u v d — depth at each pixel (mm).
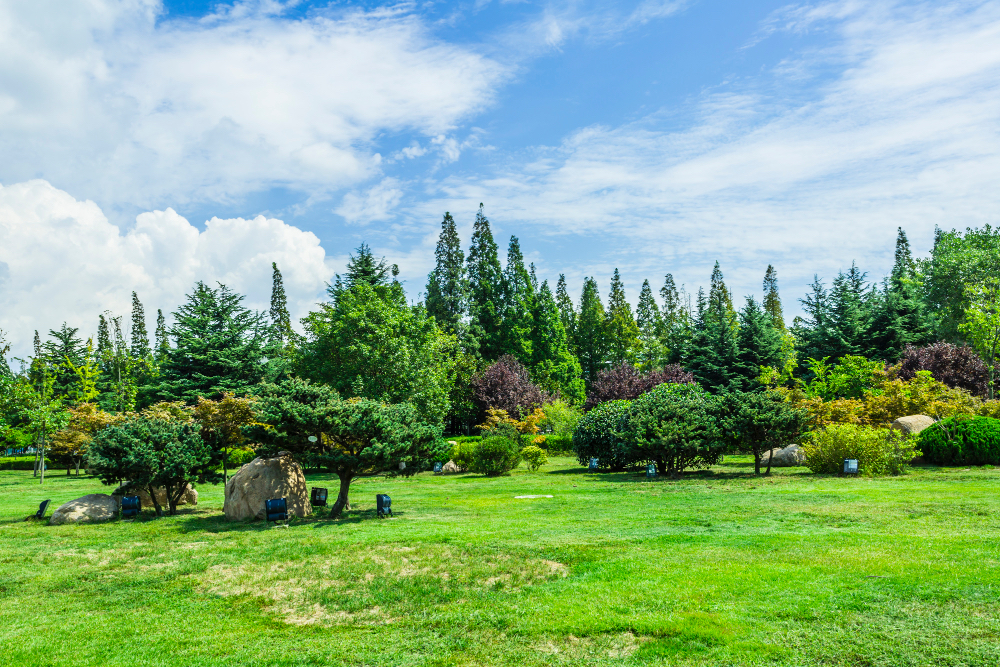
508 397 44531
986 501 12484
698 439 20969
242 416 17875
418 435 14273
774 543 9367
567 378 62688
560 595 7336
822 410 24641
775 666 5199
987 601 6406
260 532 12055
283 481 14273
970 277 46406
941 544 8828
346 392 33906
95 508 14820
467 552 9523
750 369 47156
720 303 79375
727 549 9148
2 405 32938
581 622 6383
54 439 35125
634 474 22828
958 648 5359
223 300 45312
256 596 7820
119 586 8422
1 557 10320
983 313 37531
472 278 63625
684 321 58219
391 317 35594
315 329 36812
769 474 20453
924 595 6668
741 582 7422
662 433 21141
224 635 6500
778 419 19750
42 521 14805
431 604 7281
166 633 6578
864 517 11328
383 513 13641
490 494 17922
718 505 13633
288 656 5844
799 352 47375
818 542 9328
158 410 21766
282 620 6977
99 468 14805
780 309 84062
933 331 45625
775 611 6441
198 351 43594
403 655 5805
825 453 19922
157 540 11641
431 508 14977
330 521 13219
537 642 5992
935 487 15094
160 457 15031
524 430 38094
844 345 44562
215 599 7770
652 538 10125
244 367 44281
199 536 11891
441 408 36594
